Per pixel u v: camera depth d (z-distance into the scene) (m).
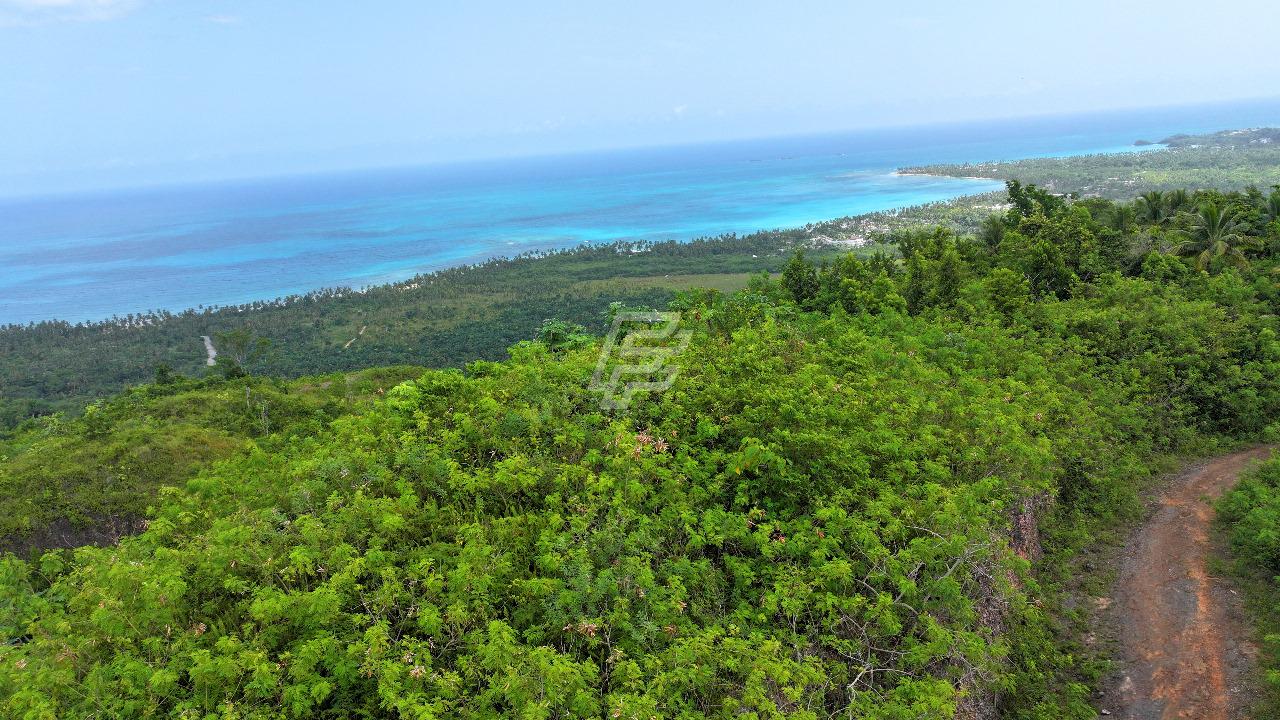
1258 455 19.05
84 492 22.69
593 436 10.70
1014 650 10.89
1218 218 30.11
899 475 10.63
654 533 8.81
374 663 6.42
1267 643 11.02
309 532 7.79
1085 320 22.25
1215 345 21.16
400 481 9.14
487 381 12.35
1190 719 9.95
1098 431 17.02
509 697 6.14
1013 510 12.79
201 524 9.61
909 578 8.98
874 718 7.33
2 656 7.04
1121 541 14.92
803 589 8.26
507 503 9.23
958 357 18.52
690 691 7.11
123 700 6.28
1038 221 32.66
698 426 11.02
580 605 7.57
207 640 7.08
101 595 7.12
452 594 7.21
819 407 11.31
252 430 34.81
